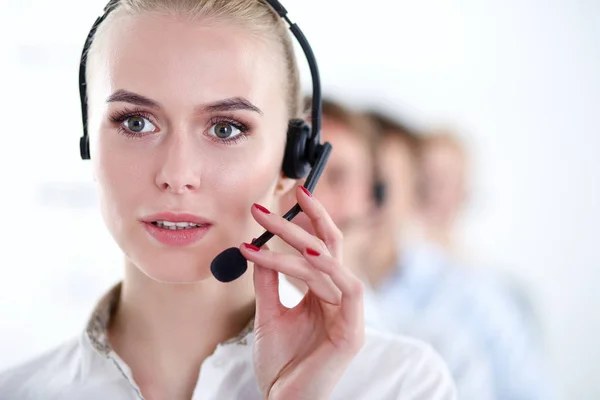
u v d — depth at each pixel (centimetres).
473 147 274
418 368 100
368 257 208
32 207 233
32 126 231
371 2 265
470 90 272
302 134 93
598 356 278
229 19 85
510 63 274
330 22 266
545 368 233
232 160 85
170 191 82
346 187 194
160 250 84
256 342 87
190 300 93
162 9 83
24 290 235
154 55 82
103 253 237
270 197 91
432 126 263
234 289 96
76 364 100
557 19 272
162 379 95
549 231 279
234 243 86
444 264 226
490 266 271
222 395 93
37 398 98
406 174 226
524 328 232
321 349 83
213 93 83
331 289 84
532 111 276
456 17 270
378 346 102
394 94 269
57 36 230
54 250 235
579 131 276
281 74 92
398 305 212
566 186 278
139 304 95
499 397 211
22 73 229
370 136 200
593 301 278
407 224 228
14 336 235
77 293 237
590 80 274
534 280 278
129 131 84
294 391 83
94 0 230
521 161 277
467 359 208
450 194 250
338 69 267
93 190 234
